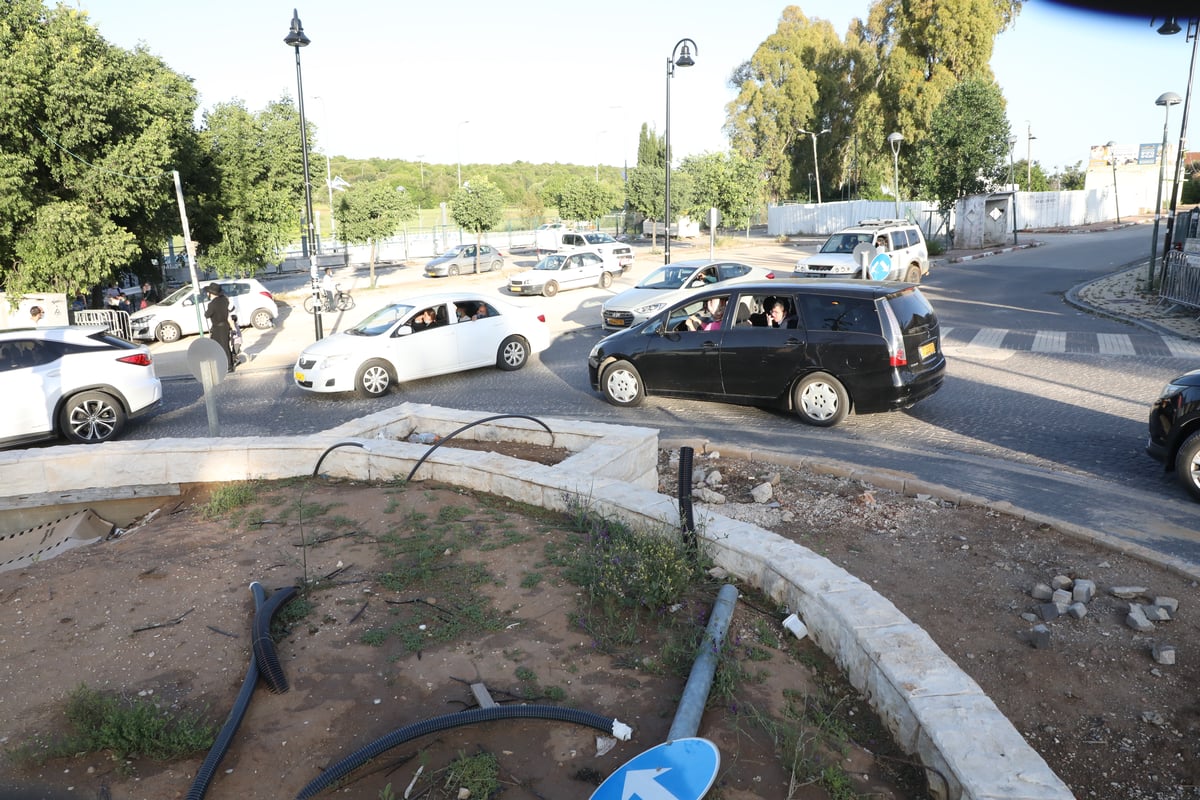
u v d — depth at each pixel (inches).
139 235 906.1
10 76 675.4
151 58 993.5
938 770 122.3
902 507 272.5
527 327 605.0
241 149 1127.0
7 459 290.4
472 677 155.4
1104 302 795.4
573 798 123.0
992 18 1947.6
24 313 752.3
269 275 1669.5
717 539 200.4
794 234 2223.2
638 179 2064.5
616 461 268.2
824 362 390.3
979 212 1567.4
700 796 120.0
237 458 295.6
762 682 153.5
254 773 130.5
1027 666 173.8
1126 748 147.9
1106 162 2765.7
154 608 189.2
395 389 543.5
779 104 2583.7
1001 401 435.8
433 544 217.8
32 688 157.0
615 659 160.7
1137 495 282.8
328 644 169.5
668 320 444.8
